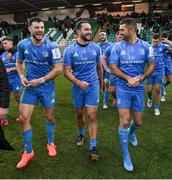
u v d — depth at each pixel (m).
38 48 3.99
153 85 7.42
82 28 4.25
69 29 29.78
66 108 7.32
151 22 27.66
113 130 5.55
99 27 30.42
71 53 4.30
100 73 4.66
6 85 3.44
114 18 31.11
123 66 4.00
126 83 3.97
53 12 37.44
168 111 6.87
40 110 7.09
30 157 4.14
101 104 7.58
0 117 3.43
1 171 3.97
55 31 30.41
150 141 4.97
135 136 4.94
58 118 6.41
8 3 33.84
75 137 5.20
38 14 38.00
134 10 34.72
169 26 26.41
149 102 7.15
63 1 32.91
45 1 32.91
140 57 3.96
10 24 36.66
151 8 34.09
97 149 4.66
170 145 4.80
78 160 4.28
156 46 6.50
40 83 3.95
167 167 4.04
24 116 4.04
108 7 35.38
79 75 4.36
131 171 3.93
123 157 4.07
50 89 4.18
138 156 4.39
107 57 6.17
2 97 3.42
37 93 4.09
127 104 3.99
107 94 7.06
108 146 4.78
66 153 4.52
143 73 4.09
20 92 6.08
